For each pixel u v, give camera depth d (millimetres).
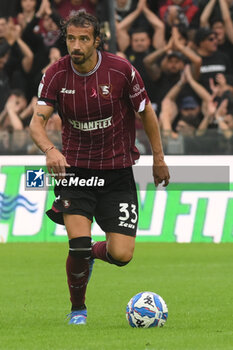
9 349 11695
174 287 22266
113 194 14742
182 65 40312
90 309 17688
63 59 14125
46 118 14148
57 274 26312
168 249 34562
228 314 16484
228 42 41281
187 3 41438
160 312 14086
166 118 39938
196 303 18578
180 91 40312
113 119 14367
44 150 13773
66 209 14305
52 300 19625
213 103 39969
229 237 36938
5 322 15516
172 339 12438
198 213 36750
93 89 14000
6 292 21438
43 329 14180
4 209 36875
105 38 14070
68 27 13617
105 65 14031
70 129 14547
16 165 36188
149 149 36250
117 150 14617
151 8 41750
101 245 15094
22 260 30766
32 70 41375
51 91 14109
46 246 35781
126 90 14234
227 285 22672
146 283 23391
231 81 40312
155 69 40719
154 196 36812
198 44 40500
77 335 13102
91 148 14531
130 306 14172
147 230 37031
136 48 41156
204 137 35750
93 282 23797
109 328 14094
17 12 41938
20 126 40719
